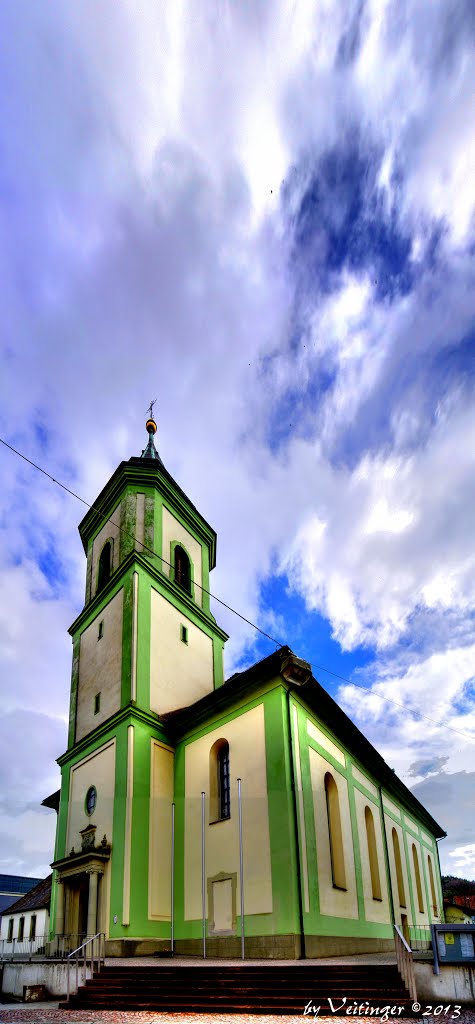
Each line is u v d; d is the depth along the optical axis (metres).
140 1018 10.36
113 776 19.81
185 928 17.75
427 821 38.66
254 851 16.67
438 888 39.78
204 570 27.36
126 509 24.67
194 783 19.58
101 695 22.44
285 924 15.13
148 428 31.05
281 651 17.42
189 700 23.30
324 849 18.14
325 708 20.27
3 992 15.15
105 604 24.02
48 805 25.91
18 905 41.75
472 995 9.73
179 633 24.03
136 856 18.16
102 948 17.08
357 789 23.61
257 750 17.70
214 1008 10.77
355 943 18.67
